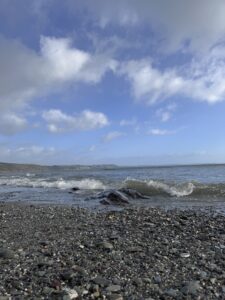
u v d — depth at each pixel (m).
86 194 27.41
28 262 7.87
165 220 13.56
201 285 6.54
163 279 6.87
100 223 13.18
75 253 8.66
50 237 10.66
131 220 13.69
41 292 6.16
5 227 12.71
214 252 8.80
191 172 61.00
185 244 9.66
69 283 6.61
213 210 17.20
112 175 55.19
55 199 24.92
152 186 26.25
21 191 33.78
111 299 5.93
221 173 53.81
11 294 6.07
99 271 7.31
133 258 8.26
